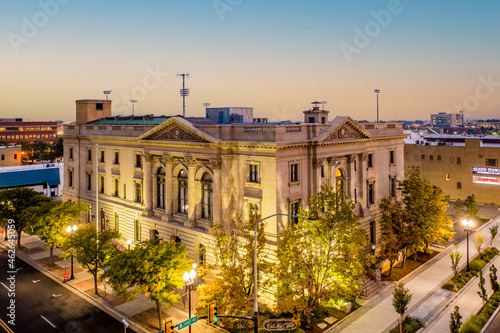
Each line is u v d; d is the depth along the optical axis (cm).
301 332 3102
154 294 3022
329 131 4069
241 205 3938
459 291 3903
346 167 4497
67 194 6538
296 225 3406
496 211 7312
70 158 6506
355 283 3256
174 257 3141
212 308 2492
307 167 4000
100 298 3800
